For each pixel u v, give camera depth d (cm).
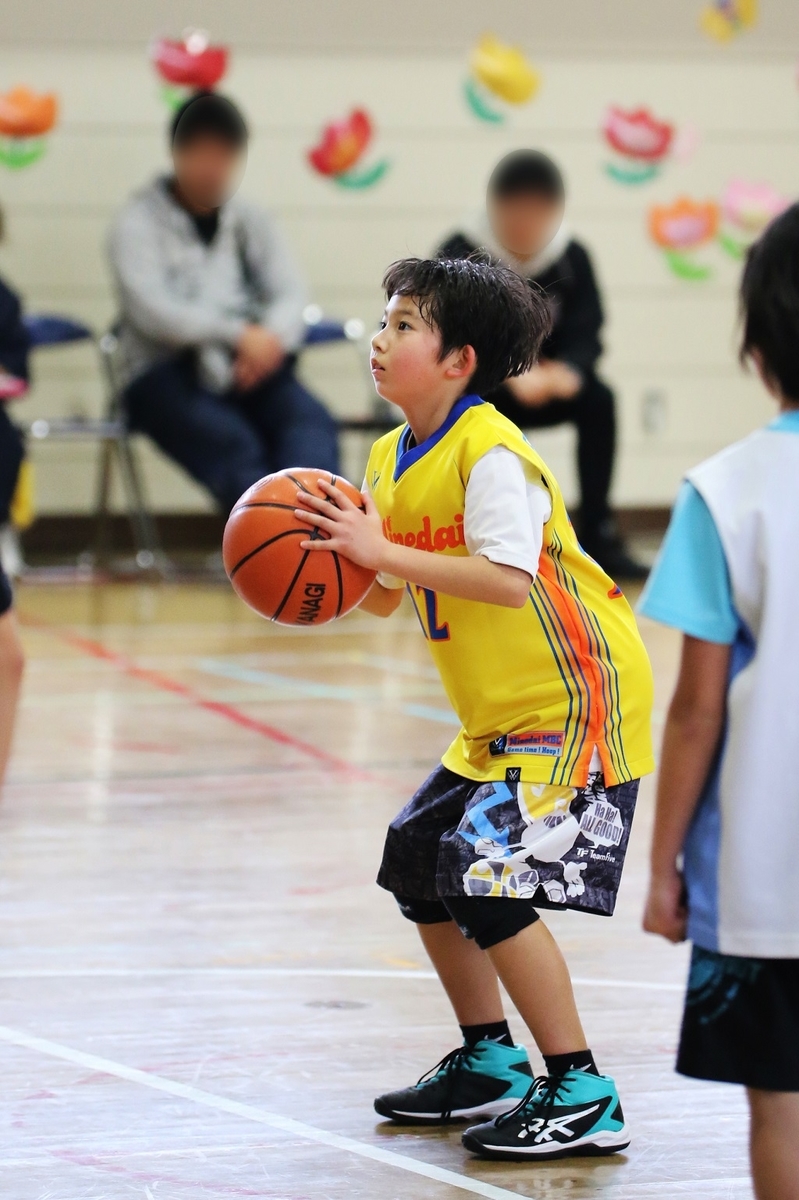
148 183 2402
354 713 1434
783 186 2895
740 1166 542
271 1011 688
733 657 444
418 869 591
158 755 1245
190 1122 571
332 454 2270
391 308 585
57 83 2630
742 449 449
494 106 2759
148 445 2694
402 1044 652
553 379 2209
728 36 2716
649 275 2872
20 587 2316
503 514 551
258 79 2706
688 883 448
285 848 972
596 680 573
